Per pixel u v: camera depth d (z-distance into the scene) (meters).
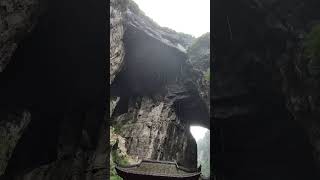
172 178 33.75
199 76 51.09
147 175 33.81
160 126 49.00
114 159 41.16
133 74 49.34
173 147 50.12
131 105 49.91
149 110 49.78
